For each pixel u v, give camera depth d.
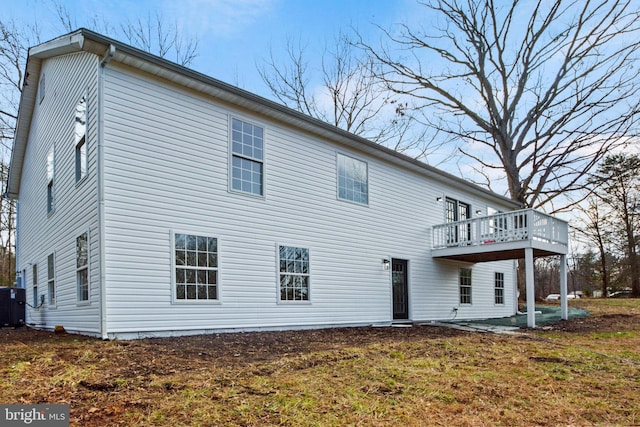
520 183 22.84
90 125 7.63
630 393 4.88
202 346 6.72
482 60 22.59
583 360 6.64
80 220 8.00
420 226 13.72
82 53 8.45
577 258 36.62
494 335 9.78
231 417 3.65
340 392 4.52
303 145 10.40
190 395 4.12
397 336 9.13
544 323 12.67
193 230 8.06
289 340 7.86
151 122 7.72
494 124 22.80
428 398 4.49
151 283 7.39
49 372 4.69
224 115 8.84
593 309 17.61
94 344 6.32
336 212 11.01
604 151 20.89
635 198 27.95
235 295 8.57
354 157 11.74
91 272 7.29
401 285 12.87
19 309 10.84
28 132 14.02
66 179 9.27
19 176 15.50
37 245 12.13
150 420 3.49
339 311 10.77
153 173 7.64
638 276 28.38
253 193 9.19
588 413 4.19
